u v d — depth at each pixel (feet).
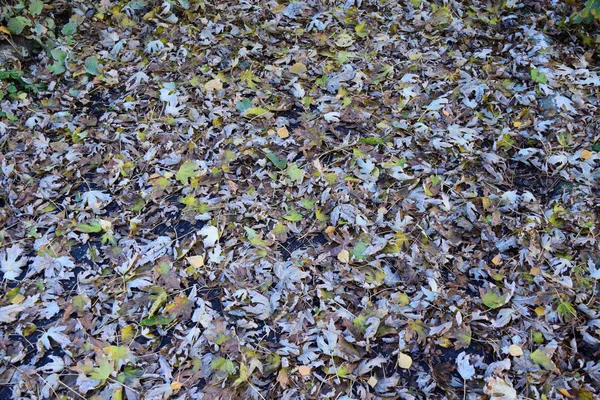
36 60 11.08
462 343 6.81
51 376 6.52
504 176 9.04
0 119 9.89
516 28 11.87
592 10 10.59
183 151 9.41
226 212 8.44
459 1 12.69
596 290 7.34
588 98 10.20
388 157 9.21
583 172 8.90
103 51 11.28
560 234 8.00
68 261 7.77
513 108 10.14
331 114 9.93
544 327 6.93
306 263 7.67
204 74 10.88
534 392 6.31
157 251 7.92
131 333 6.99
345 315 7.05
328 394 6.38
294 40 11.78
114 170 9.05
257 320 7.18
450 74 10.85
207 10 12.45
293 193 8.71
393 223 8.09
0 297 7.37
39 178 9.01
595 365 6.58
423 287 7.33
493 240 7.97
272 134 9.64
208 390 6.36
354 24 12.21
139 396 6.38
